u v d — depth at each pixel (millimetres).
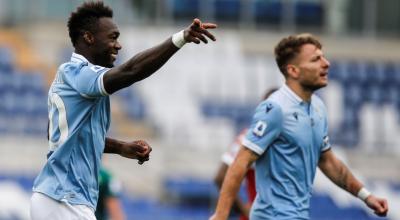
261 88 81125
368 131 81375
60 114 18234
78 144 18281
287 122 21938
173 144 76188
